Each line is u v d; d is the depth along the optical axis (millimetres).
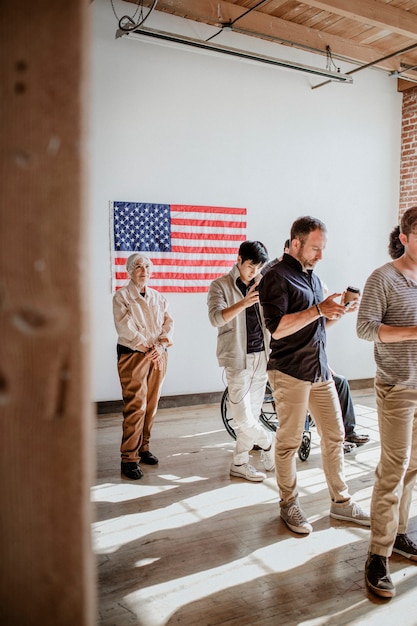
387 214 6652
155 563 2465
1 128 555
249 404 3389
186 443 4293
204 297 5551
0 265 559
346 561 2475
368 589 2248
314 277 2676
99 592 2234
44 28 557
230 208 5617
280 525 2836
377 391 2252
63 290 572
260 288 2559
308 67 4875
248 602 2164
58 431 585
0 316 563
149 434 3844
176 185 5328
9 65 552
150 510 3031
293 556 2521
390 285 2174
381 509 2230
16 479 583
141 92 5090
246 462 3533
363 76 6305
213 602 2166
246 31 4891
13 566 594
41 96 559
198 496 3225
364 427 4812
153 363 3580
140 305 3580
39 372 574
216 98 5457
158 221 5250
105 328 5086
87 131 587
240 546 2619
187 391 5543
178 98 5266
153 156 5195
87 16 578
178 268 5395
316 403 2754
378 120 6469
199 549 2592
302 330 2547
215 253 5566
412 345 2127
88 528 615
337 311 2273
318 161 6105
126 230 5105
